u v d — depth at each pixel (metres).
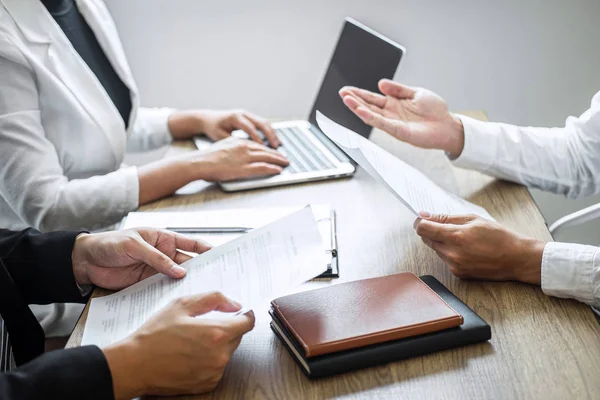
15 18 1.33
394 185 1.09
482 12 2.05
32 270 1.05
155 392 0.81
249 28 2.12
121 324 0.91
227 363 0.85
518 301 0.96
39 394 0.77
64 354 0.81
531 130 1.38
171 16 2.11
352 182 1.35
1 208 1.44
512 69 2.13
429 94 1.38
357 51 1.55
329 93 1.60
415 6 2.05
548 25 2.05
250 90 2.22
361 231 1.16
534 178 1.34
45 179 1.30
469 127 1.35
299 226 0.96
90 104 1.43
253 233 0.98
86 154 1.45
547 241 1.12
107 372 0.79
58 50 1.40
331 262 1.05
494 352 0.85
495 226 1.02
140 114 1.70
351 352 0.82
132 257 0.99
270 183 1.34
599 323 0.92
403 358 0.84
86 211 1.30
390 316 0.86
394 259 1.08
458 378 0.81
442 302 0.88
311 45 2.13
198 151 1.38
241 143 1.40
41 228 1.31
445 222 1.05
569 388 0.79
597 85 2.12
